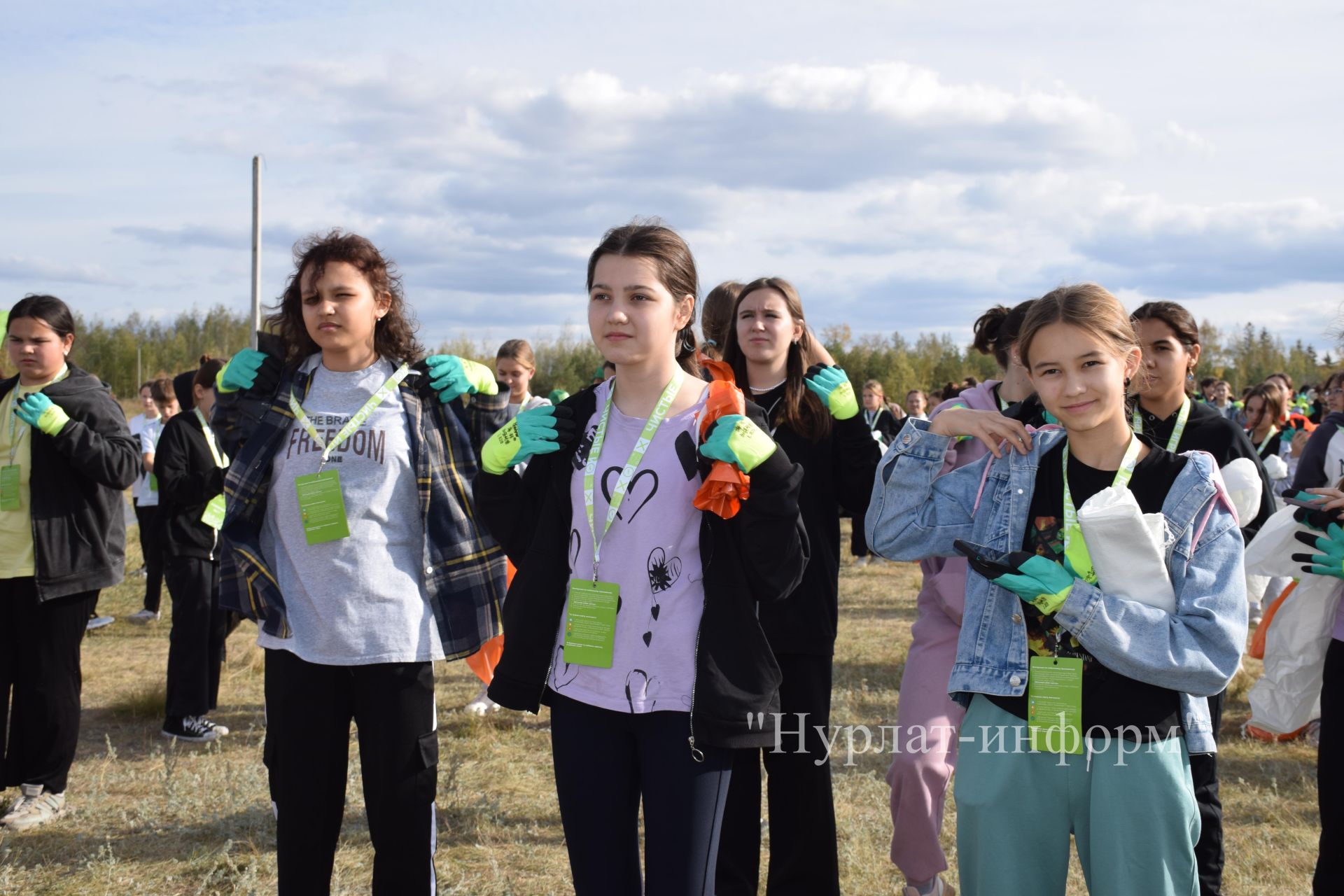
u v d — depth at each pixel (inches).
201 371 236.4
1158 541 92.6
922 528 105.5
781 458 99.7
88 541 183.6
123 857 171.2
